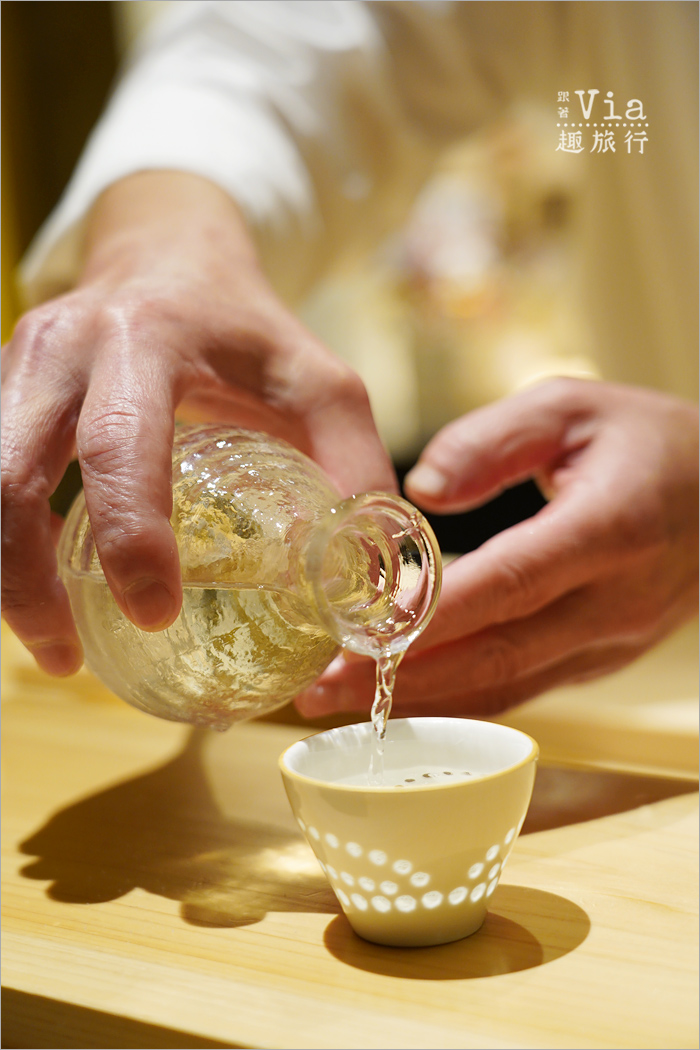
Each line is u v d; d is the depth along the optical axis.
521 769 0.42
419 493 0.57
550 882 0.46
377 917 0.43
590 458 0.56
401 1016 0.40
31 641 0.47
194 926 0.45
